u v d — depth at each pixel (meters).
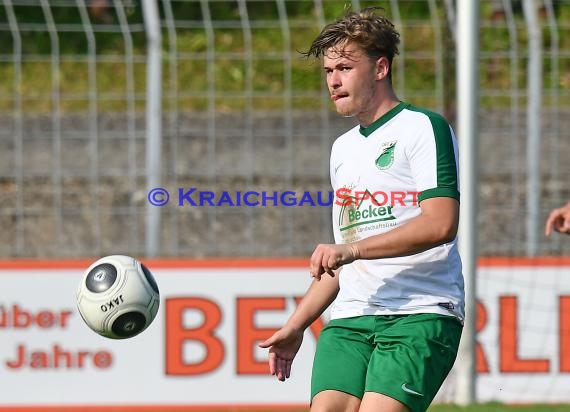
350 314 14.16
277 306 25.83
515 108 26.91
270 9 37.16
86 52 37.12
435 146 13.44
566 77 35.66
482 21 35.81
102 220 31.78
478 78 25.20
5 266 25.69
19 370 25.72
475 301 24.80
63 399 25.77
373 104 14.02
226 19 36.97
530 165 26.33
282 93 28.81
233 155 33.22
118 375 25.77
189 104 34.97
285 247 28.67
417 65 32.38
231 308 25.83
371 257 12.79
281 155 33.22
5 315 25.69
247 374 25.81
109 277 15.35
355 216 14.18
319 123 33.97
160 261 25.77
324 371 13.85
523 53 27.72
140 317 15.43
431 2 27.80
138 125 35.53
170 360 25.81
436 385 13.51
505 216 30.28
